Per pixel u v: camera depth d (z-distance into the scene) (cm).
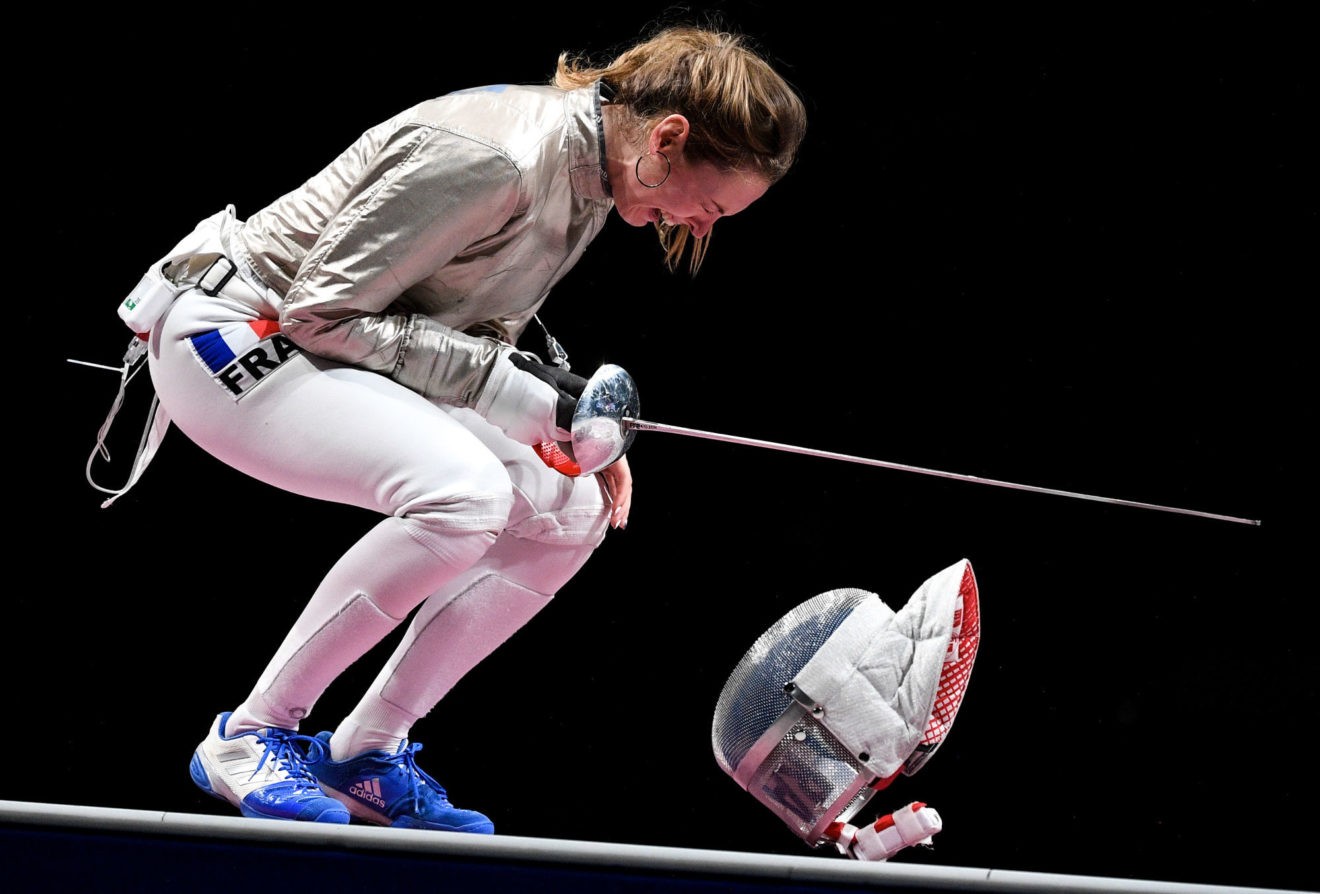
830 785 516
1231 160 891
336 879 391
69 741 766
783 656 524
